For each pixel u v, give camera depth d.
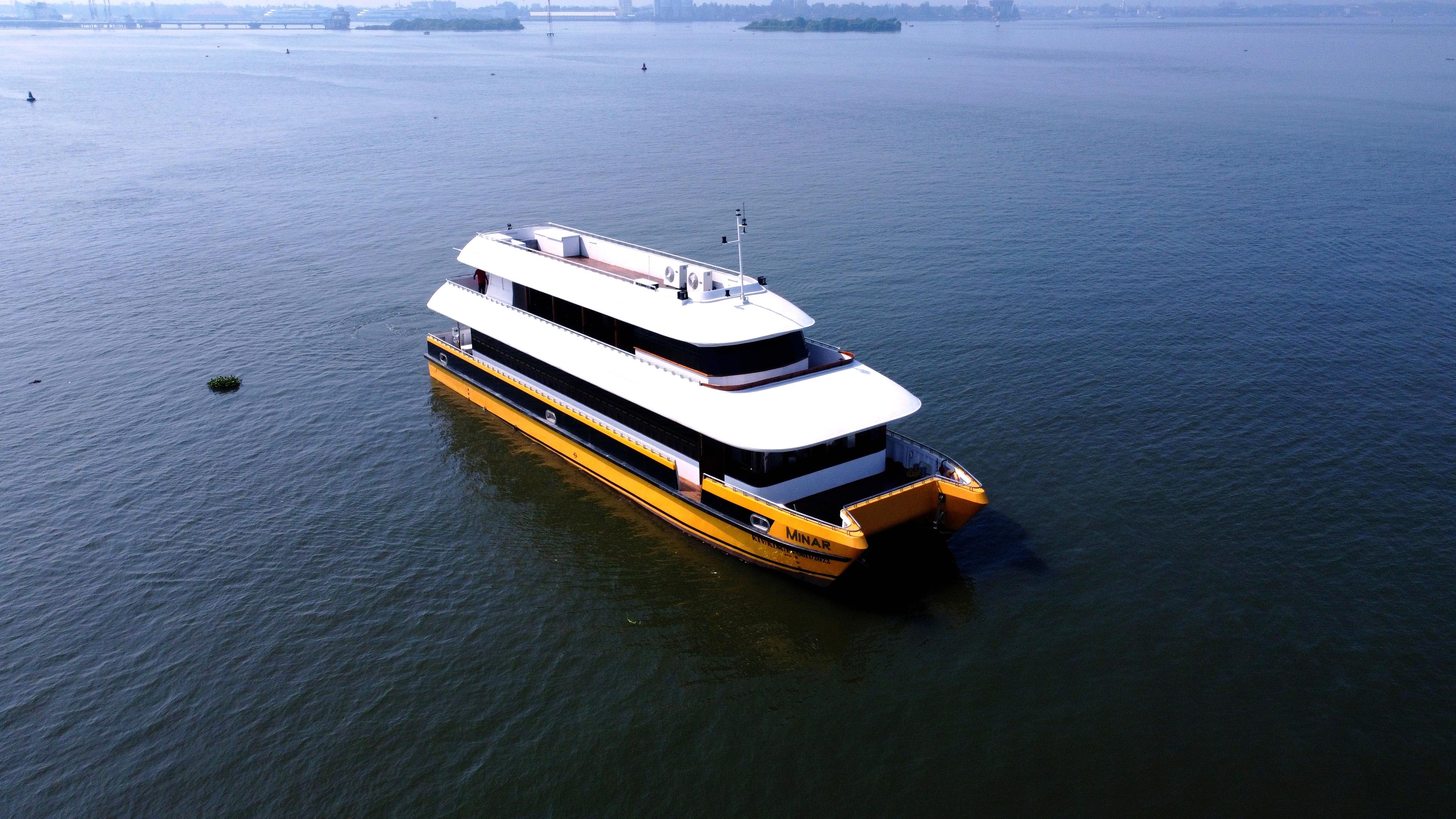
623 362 42.91
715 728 30.11
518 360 50.06
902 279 73.56
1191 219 91.38
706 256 79.50
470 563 39.09
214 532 41.19
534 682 32.22
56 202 101.62
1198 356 58.09
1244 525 40.19
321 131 153.62
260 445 49.34
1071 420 49.94
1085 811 26.61
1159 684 31.38
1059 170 115.88
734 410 37.38
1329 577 36.53
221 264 80.06
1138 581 36.78
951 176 112.94
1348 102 183.75
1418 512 40.72
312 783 28.06
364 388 56.41
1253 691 30.91
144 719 30.52
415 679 32.31
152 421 51.97
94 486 45.03
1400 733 29.06
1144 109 175.75
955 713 30.50
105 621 35.19
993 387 54.19
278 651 33.66
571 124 159.88
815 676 32.38
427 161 125.19
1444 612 34.41
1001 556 38.62
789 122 161.50
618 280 44.62
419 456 48.28
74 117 170.62
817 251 81.19
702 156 127.19
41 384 56.50
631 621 35.34
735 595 36.88
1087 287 71.50
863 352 59.44
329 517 42.50
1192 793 27.11
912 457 40.12
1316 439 47.34
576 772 28.47
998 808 26.83
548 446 48.66
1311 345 59.41
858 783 27.89
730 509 38.06
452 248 84.00
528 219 92.94
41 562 38.94
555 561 39.22
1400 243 82.06
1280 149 129.12
